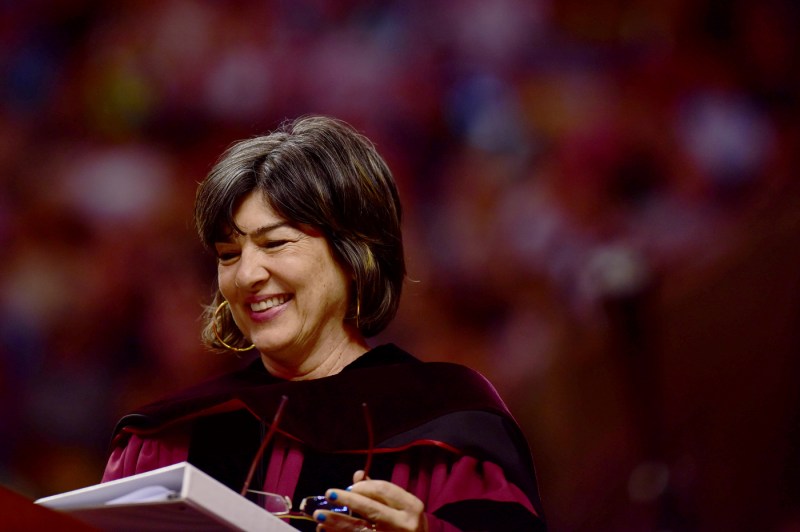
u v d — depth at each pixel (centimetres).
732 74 2080
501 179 2161
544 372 1596
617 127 2105
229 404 827
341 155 828
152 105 2395
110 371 2211
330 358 852
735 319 1286
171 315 2225
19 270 2294
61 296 2262
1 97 2439
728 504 1240
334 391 825
